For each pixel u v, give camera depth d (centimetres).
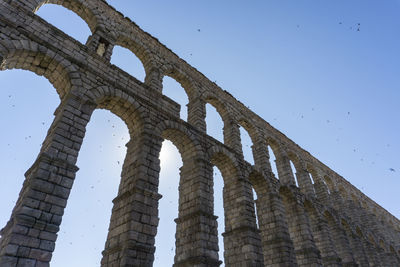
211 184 2272
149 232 1644
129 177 1908
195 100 3000
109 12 2652
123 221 1672
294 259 2559
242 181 2644
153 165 1939
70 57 1916
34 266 1175
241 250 2298
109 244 1664
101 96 1953
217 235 2012
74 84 1827
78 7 2456
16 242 1173
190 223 2034
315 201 3716
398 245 6028
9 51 1619
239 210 2503
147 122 2145
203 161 2344
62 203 1375
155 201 1784
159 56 2903
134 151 2030
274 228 2741
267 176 3108
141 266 1502
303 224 3081
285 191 3309
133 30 2800
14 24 1722
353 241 4084
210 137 2664
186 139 2464
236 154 2858
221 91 3547
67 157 1527
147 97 2325
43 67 1861
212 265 1836
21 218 1221
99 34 2367
